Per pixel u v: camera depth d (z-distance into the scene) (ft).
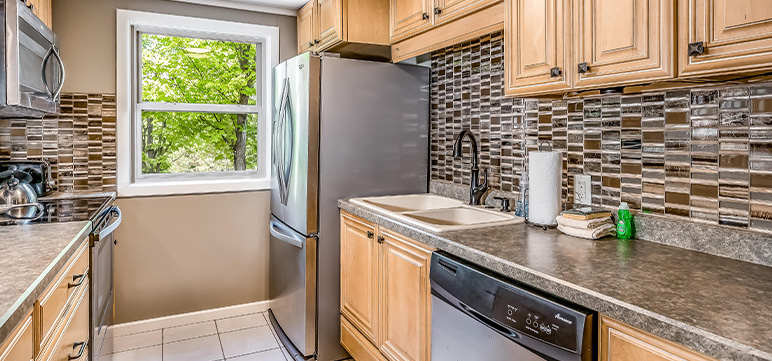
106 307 7.30
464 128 7.92
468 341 4.49
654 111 5.01
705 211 4.58
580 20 4.37
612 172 5.51
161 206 9.35
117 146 8.96
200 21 9.46
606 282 3.50
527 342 3.72
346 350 8.06
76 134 8.68
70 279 4.57
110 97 8.87
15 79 5.23
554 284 3.56
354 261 7.34
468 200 7.72
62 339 4.27
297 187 8.03
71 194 8.25
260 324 9.63
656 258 4.25
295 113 8.10
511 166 6.97
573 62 4.45
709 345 2.55
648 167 5.09
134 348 8.45
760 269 3.90
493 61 7.18
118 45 8.86
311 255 7.77
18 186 6.38
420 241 5.43
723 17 3.29
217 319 9.87
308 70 7.59
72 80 8.59
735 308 2.97
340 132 7.88
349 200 7.79
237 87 10.31
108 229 6.10
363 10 7.88
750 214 4.21
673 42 3.62
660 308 2.95
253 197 10.13
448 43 6.61
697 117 4.61
